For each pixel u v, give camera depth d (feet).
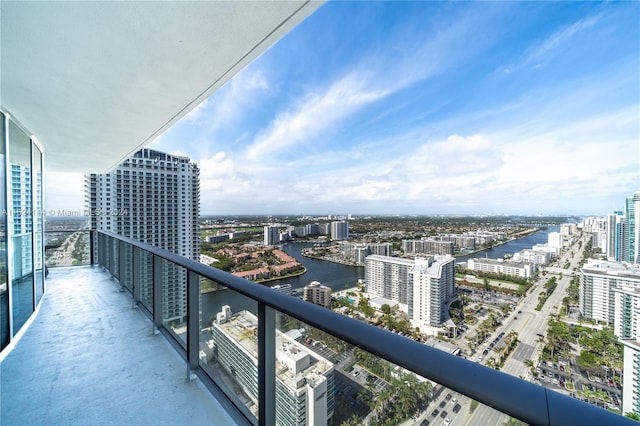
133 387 6.16
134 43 5.83
